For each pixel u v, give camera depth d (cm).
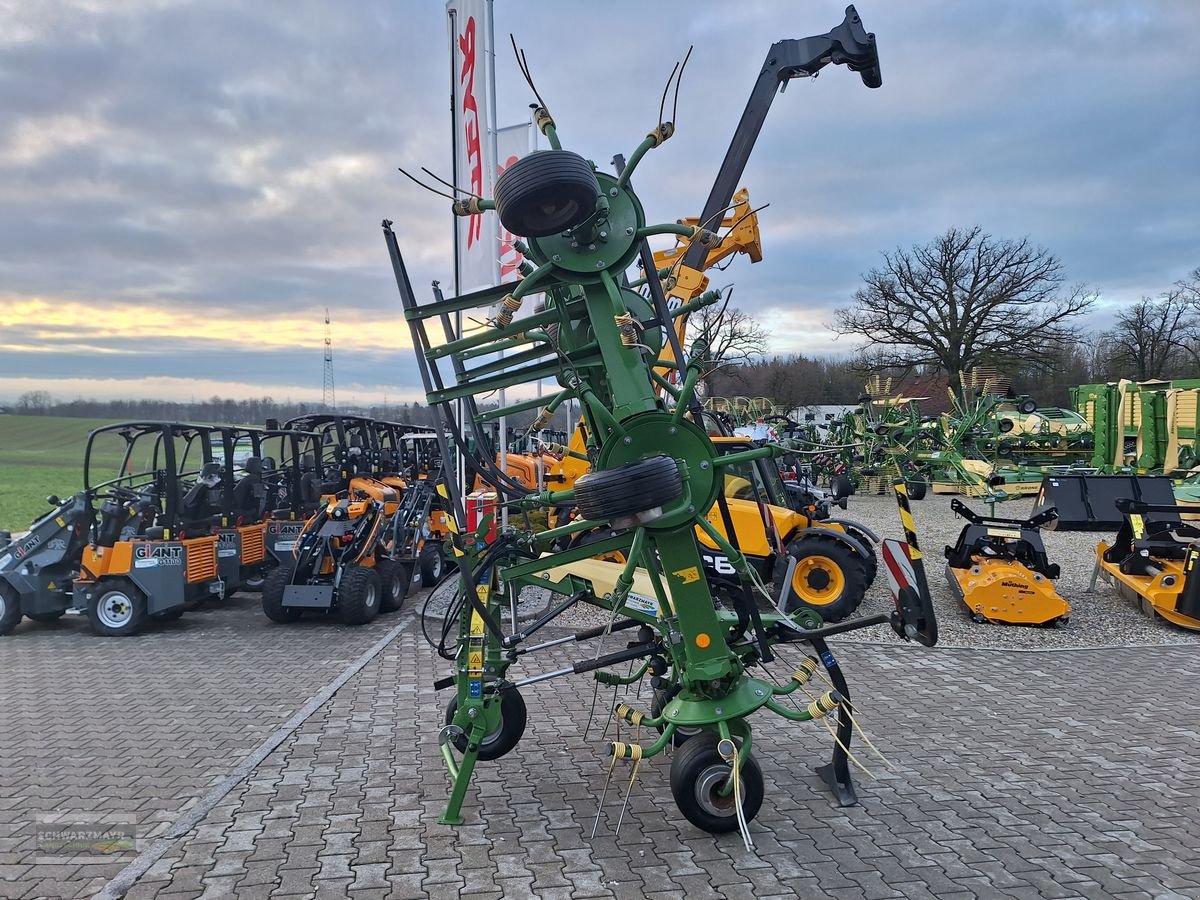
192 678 652
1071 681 629
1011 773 450
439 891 327
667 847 364
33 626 864
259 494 1002
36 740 505
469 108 905
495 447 1019
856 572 805
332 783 436
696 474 378
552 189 340
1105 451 2272
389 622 870
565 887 331
